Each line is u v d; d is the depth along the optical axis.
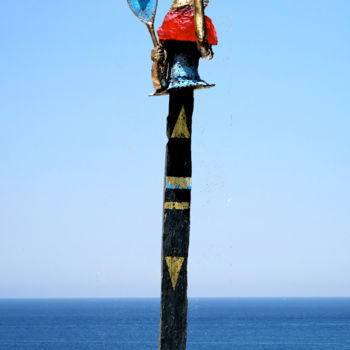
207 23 7.15
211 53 7.01
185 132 7.00
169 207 6.90
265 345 88.50
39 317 197.38
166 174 6.93
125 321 166.50
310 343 91.12
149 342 94.81
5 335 111.88
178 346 6.76
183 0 7.01
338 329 123.94
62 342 96.00
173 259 6.85
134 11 7.07
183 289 6.84
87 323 155.00
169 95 7.09
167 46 7.04
